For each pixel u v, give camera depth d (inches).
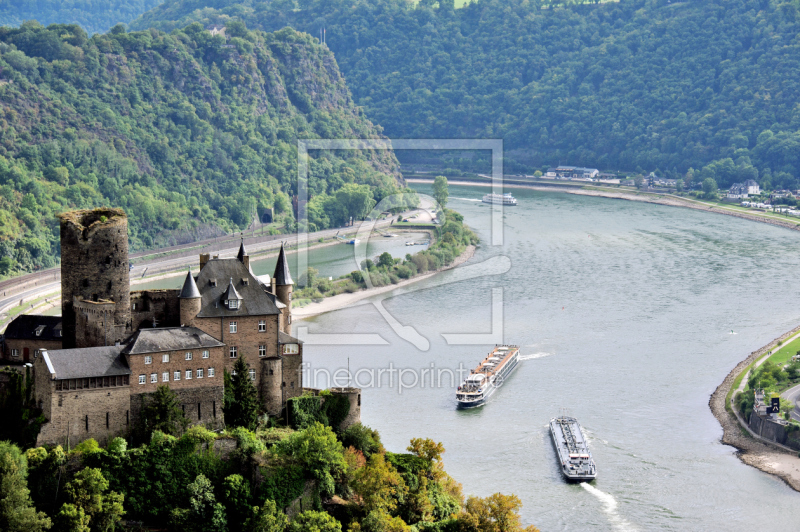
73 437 7731.3
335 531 7760.8
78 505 7327.8
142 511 7716.5
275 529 7657.5
